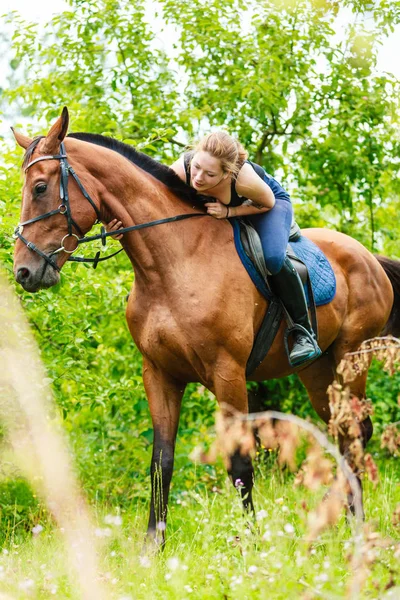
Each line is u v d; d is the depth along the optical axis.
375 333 7.27
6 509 7.01
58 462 7.50
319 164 10.20
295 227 6.68
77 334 7.29
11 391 6.84
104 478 8.10
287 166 10.71
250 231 5.93
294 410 10.03
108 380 8.26
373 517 6.51
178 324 5.61
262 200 5.82
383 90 10.32
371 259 7.30
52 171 5.36
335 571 4.74
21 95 10.30
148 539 5.61
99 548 5.54
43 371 7.01
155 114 9.77
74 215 5.41
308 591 4.11
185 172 5.94
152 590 4.55
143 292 5.75
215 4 10.13
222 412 5.69
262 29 10.19
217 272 5.69
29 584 4.39
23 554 5.46
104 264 9.22
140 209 5.62
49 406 7.22
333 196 10.59
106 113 9.95
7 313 6.70
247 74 9.88
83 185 5.45
